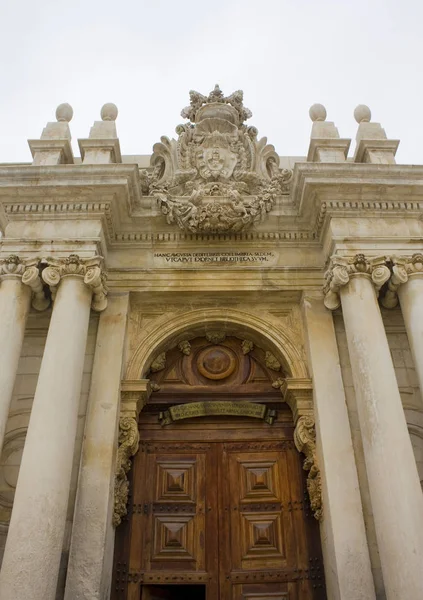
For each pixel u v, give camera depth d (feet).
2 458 27.55
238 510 27.78
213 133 34.60
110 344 29.04
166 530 27.14
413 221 30.37
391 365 25.50
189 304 31.94
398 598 20.57
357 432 26.94
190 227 31.04
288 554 26.58
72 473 25.62
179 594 27.14
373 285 28.17
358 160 34.88
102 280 28.89
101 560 23.13
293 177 31.50
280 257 31.99
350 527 24.08
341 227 29.71
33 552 20.58
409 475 22.43
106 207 29.89
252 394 30.76
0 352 25.76
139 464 28.89
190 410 29.96
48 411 23.75
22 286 27.91
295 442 28.55
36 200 30.04
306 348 29.94
